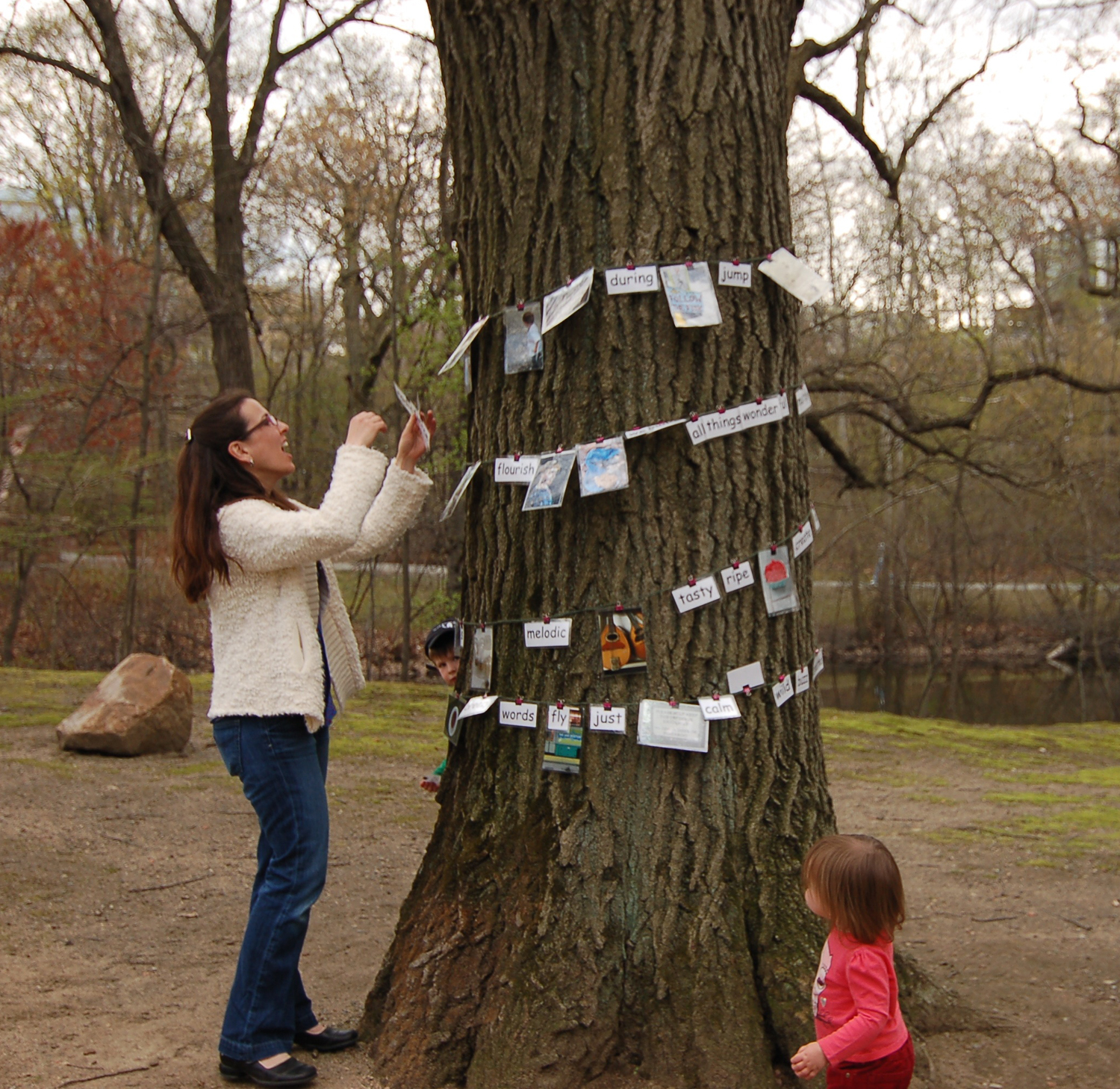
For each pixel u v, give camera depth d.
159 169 14.07
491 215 3.18
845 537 23.19
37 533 14.05
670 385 3.02
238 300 14.33
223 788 6.79
